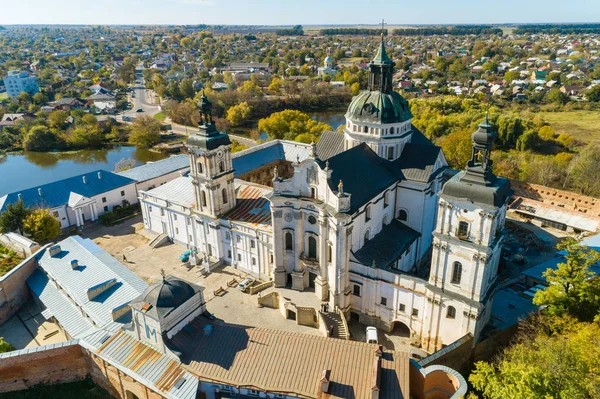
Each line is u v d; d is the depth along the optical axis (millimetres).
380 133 81125
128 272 75500
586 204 110375
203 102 82312
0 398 59875
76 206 108438
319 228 71688
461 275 61312
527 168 134250
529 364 49688
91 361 60719
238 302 79438
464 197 57188
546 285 80188
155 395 54281
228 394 53781
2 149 198125
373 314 73750
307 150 128500
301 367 54562
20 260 89438
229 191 89312
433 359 58094
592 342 52375
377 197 76000
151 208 103875
